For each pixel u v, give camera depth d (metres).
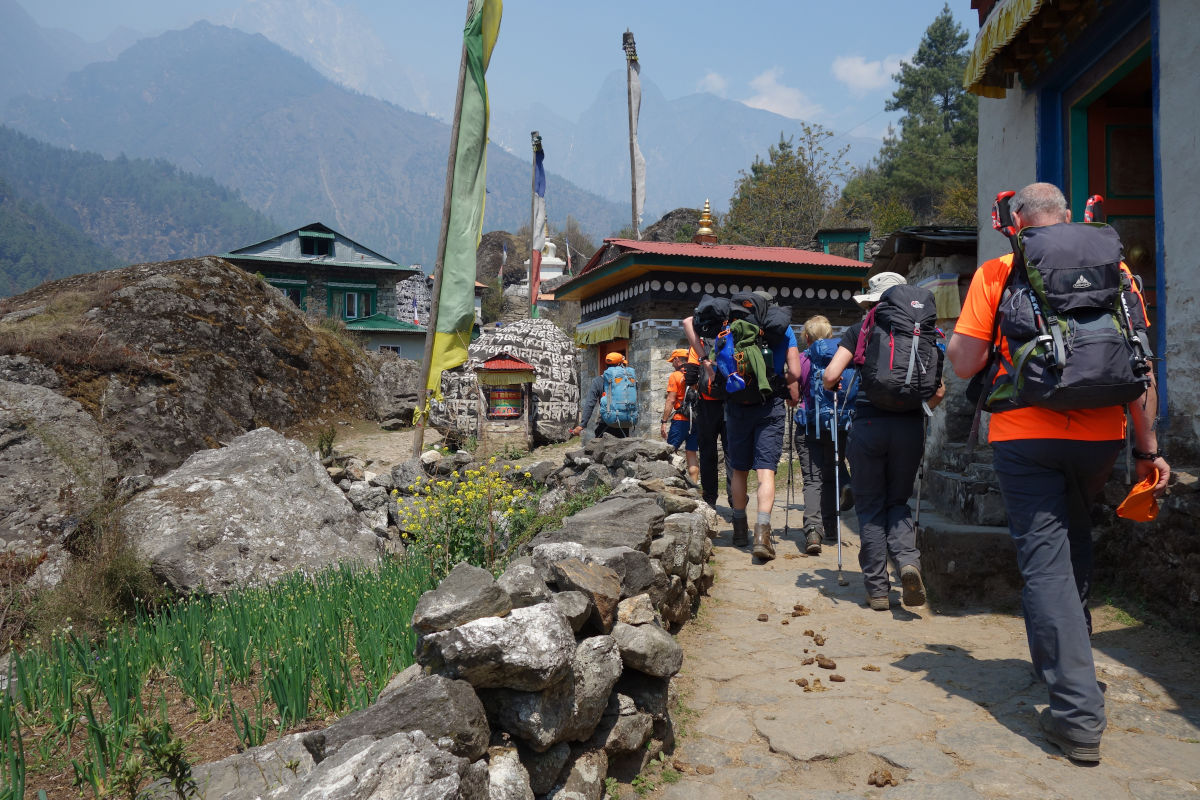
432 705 2.12
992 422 3.27
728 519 7.64
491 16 10.46
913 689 3.51
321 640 3.10
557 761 2.52
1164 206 4.66
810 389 6.37
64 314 12.57
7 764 2.42
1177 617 3.88
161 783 2.13
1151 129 6.41
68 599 5.09
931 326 4.61
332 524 6.75
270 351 14.78
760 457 5.95
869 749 2.98
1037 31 6.06
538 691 2.41
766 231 40.12
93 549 5.69
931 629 4.32
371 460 12.86
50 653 3.60
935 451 8.17
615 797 2.79
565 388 17.80
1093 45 5.75
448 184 10.48
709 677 3.79
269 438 7.29
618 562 3.49
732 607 4.88
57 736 2.77
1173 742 2.91
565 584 3.02
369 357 17.89
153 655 3.48
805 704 3.41
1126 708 3.19
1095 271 2.91
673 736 3.19
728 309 6.46
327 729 2.15
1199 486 3.81
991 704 3.31
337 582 4.69
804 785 2.80
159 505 6.13
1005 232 3.19
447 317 10.43
